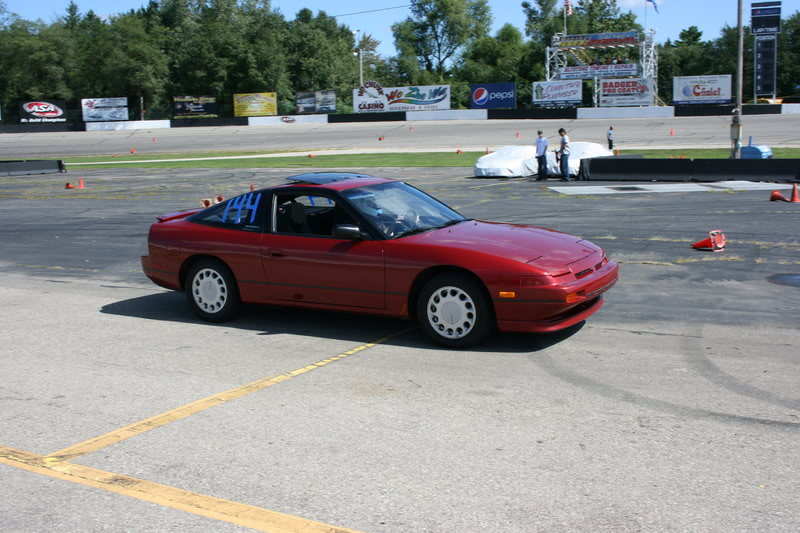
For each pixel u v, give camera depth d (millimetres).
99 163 40625
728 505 3377
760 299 7293
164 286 7566
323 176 7168
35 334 6973
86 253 11906
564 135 20969
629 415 4496
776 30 53969
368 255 6219
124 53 83312
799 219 12211
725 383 4992
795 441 4047
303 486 3717
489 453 4023
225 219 7152
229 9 102625
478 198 17250
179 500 3617
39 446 4344
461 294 5906
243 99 71250
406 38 104000
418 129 59000
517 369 5457
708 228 11688
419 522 3316
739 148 22297
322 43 92000
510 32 107312
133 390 5293
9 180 29594
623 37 60250
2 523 3451
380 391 5090
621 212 13906
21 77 85000
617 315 6922
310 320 7199
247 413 4762
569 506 3414
